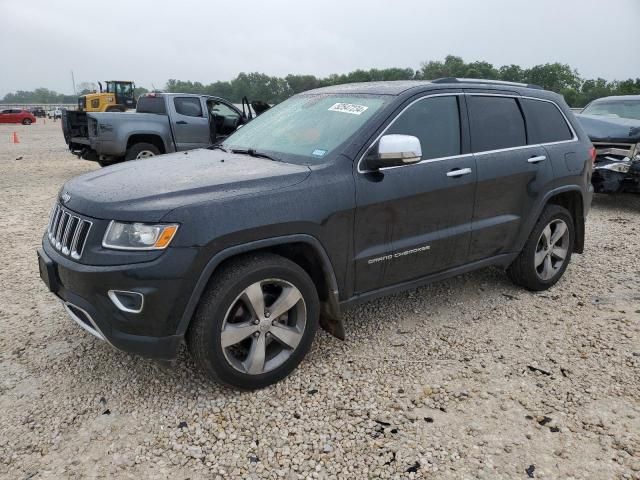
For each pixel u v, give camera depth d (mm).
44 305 4508
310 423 2996
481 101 4254
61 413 3053
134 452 2758
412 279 3932
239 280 3021
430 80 4172
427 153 3844
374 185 3510
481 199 4141
